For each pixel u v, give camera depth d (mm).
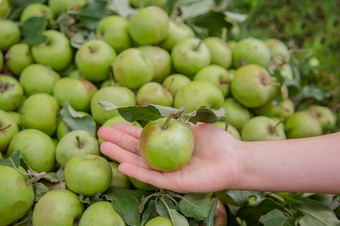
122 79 558
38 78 585
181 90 542
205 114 424
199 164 431
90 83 591
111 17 625
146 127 404
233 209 536
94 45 588
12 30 617
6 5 665
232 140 452
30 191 439
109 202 430
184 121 426
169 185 410
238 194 481
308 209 505
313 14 1107
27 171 462
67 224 413
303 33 1053
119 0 689
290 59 733
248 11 1033
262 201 494
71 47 633
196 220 449
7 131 505
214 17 708
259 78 564
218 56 637
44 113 538
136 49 569
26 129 526
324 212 501
